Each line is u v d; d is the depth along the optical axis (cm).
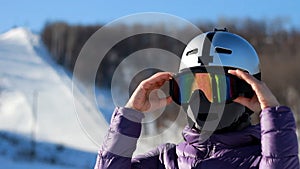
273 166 323
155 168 379
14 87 7431
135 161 381
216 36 366
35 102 6800
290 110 329
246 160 348
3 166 4300
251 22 8156
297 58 8556
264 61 8406
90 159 4897
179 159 368
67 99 7025
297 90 7431
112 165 356
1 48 9700
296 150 325
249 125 369
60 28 9238
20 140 5444
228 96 348
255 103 350
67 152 5094
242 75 344
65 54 8456
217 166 350
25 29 10925
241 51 363
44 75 8031
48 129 5953
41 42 10038
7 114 6397
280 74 7912
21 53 9388
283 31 9475
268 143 326
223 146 357
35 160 4659
